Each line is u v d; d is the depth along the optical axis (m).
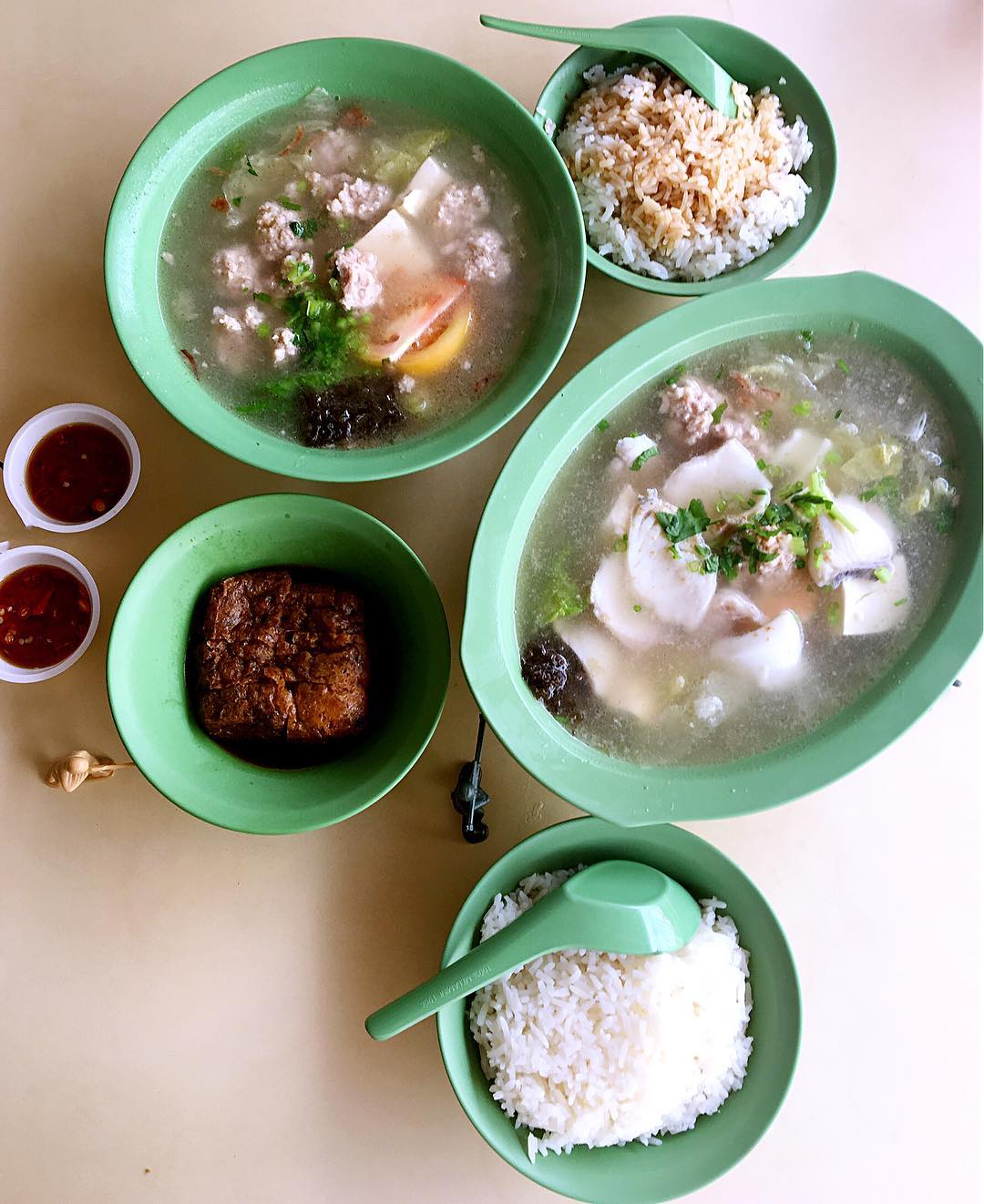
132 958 0.45
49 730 0.45
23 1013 0.44
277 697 0.41
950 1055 0.46
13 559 0.44
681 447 0.42
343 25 0.47
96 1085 0.44
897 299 0.40
